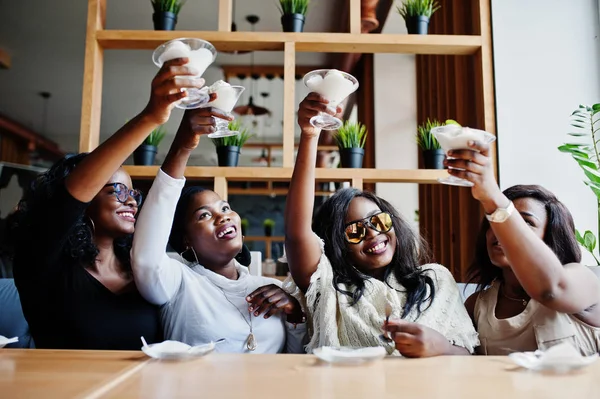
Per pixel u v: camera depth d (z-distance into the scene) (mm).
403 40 2311
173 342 990
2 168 4762
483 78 2340
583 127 2133
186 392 694
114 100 7016
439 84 3402
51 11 4781
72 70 6074
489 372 845
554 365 852
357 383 757
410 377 801
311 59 5312
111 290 1437
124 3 4387
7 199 6398
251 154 8844
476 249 1538
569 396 690
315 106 1274
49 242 1190
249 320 1469
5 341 1047
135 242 1366
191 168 2234
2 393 677
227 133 1381
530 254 1120
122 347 1369
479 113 2387
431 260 1775
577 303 1202
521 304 1387
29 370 827
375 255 1468
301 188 1369
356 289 1411
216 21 4672
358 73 5277
